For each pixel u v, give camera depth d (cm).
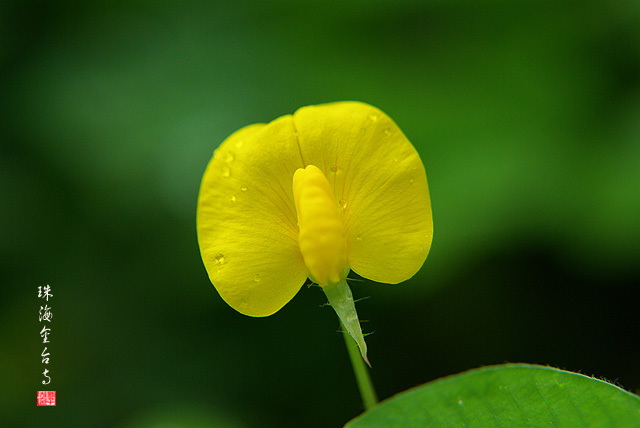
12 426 21
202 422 18
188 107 22
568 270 20
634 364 19
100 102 22
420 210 12
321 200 12
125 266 22
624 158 19
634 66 21
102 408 21
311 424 21
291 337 22
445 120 21
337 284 12
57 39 24
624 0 21
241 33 24
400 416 12
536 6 22
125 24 25
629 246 18
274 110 22
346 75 23
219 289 12
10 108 23
